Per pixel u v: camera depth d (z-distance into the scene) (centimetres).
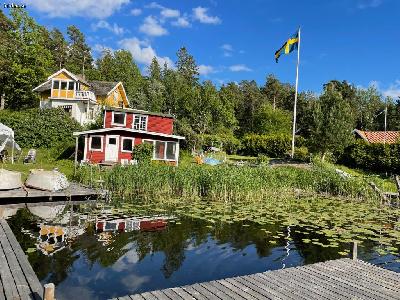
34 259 853
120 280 762
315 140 3341
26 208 1447
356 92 8406
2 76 4775
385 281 706
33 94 4844
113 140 3006
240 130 6819
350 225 1364
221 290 625
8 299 554
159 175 1952
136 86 7262
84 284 730
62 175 1714
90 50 9125
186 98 5844
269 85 9244
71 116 3884
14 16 4759
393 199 2114
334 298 613
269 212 1558
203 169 2075
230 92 7425
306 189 2341
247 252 990
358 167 3553
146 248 989
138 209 1517
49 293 514
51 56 5091
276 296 610
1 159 2672
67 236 1062
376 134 4725
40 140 3359
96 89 4903
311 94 7706
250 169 2197
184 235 1134
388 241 1152
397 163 3241
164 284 755
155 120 3325
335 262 825
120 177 1914
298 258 951
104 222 1261
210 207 1620
